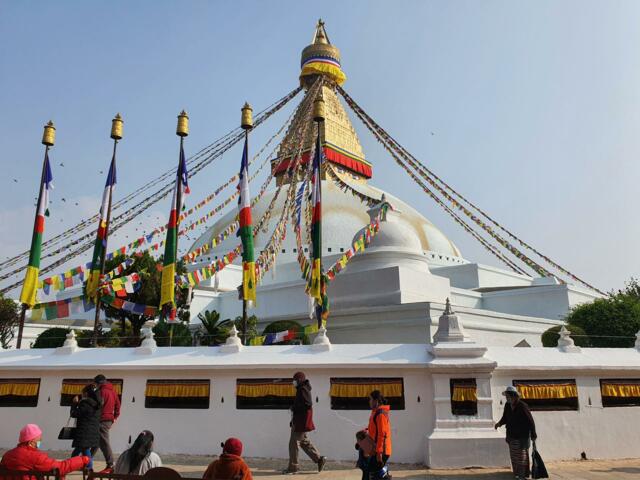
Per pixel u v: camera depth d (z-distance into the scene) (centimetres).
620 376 1214
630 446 1177
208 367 1188
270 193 4156
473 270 3400
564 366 1168
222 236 2344
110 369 1229
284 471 1012
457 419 1077
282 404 1164
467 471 1017
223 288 3453
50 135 1805
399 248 2380
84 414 923
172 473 608
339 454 1120
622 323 2072
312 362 1159
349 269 2423
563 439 1138
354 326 2098
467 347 1112
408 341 1956
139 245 2072
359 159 4916
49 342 2228
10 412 1271
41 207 1755
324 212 3891
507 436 976
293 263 3434
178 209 1741
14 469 646
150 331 1286
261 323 2581
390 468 1049
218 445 1166
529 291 3119
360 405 1140
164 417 1203
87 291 1759
